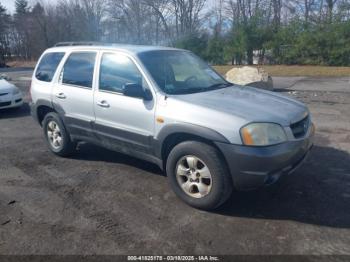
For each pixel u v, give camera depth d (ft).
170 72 14.79
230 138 11.31
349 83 47.44
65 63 17.57
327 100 34.53
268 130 11.36
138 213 12.45
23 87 53.67
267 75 40.98
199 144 12.10
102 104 15.11
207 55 97.40
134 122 13.99
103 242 10.71
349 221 11.53
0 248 10.53
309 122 13.39
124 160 17.94
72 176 16.05
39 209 12.92
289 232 10.99
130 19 139.33
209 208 12.37
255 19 90.27
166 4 131.54
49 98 18.02
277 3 112.98
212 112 11.85
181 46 100.17
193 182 12.60
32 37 185.16
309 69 68.28
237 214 12.21
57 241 10.82
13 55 203.51
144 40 138.82
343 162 16.74
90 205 13.15
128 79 14.42
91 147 20.24
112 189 14.52
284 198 13.23
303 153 12.53
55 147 18.78
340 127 23.49
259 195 13.53
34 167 17.39
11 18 199.62
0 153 19.80
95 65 15.83
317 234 10.83
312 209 12.37
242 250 10.14
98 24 152.87
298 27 82.79
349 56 74.28
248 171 11.27
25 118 29.43
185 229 11.32
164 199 13.48
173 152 12.80
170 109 12.72
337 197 13.19
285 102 13.70
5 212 12.75
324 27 77.87
